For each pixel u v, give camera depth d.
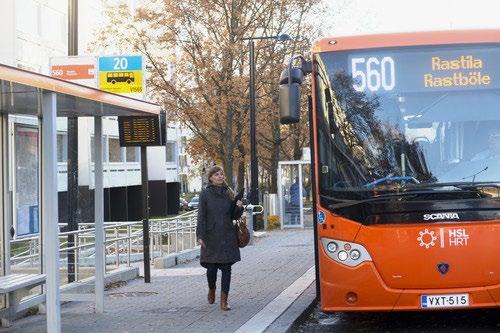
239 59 29.02
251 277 15.16
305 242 24.73
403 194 8.82
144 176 14.77
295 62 10.24
